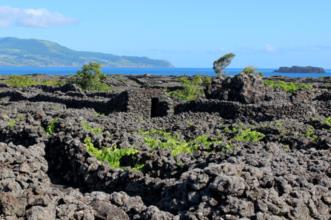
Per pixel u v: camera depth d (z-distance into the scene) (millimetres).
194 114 37062
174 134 26078
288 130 26062
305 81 94562
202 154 19312
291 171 14945
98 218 12008
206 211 12047
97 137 21406
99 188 17984
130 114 36656
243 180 12336
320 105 41312
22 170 16297
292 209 12406
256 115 36656
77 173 19547
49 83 76125
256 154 17641
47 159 21984
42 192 12398
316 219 12922
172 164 17750
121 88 67500
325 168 16125
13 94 50781
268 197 12250
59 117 29125
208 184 12844
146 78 105125
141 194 16250
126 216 12266
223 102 38375
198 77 62875
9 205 11258
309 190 13430
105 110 41438
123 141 20797
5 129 25406
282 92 45812
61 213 11531
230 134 25734
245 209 11805
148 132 26250
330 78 103188
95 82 62062
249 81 42062
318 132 25297
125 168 18219
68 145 20891
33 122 26188
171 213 12852
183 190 13336
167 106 40406
